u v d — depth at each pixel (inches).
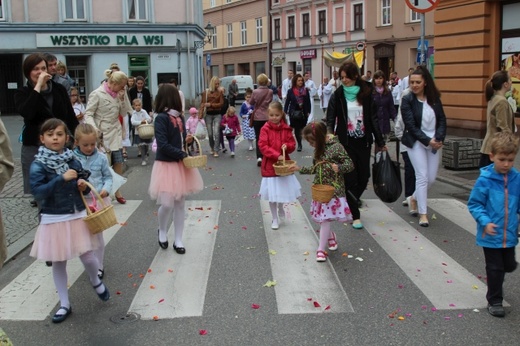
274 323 185.3
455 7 662.5
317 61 1991.9
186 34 1409.9
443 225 302.4
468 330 178.7
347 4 1801.2
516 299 202.4
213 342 172.9
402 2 1567.4
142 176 471.2
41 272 237.6
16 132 900.0
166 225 264.1
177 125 254.7
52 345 173.0
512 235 185.3
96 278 198.1
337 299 204.2
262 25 2268.7
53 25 1305.4
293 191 297.1
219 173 481.4
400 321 185.5
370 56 1718.8
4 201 369.4
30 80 246.5
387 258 249.4
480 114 644.1
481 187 187.5
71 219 188.1
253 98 514.6
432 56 799.1
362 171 303.1
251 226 306.0
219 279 226.4
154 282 223.8
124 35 1359.5
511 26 617.3
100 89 350.0
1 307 202.1
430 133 300.4
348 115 298.0
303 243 274.1
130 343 173.2
